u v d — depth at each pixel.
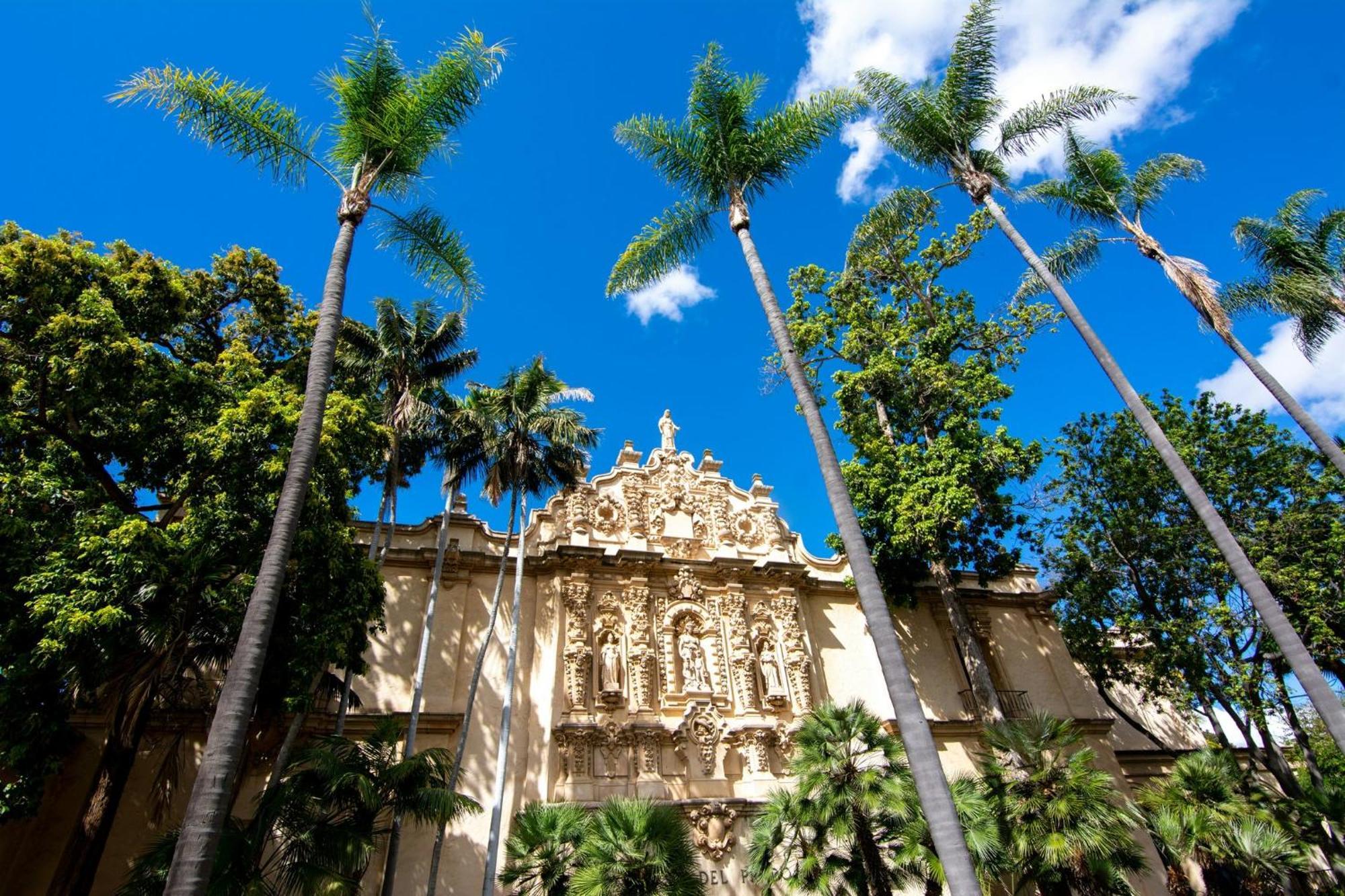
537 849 14.85
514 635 20.14
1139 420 15.39
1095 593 26.77
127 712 15.61
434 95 14.25
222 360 17.45
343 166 14.30
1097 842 14.62
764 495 29.16
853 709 16.73
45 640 11.85
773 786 21.62
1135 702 31.12
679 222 16.16
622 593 24.14
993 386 24.25
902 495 23.95
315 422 11.00
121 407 15.12
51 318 14.42
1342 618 22.23
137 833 17.06
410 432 21.72
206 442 14.85
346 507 17.12
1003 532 25.02
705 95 15.88
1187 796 19.28
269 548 9.80
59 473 14.08
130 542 12.93
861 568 11.12
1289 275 19.23
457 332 22.92
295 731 14.70
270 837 13.09
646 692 22.50
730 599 25.38
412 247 15.48
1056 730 16.98
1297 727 23.09
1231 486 25.06
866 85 19.11
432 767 14.45
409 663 21.28
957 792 16.09
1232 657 23.06
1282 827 18.72
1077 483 28.09
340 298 12.47
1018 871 15.70
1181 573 25.00
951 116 18.80
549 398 23.14
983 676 22.03
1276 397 16.22
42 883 16.17
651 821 14.70
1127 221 18.86
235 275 20.38
